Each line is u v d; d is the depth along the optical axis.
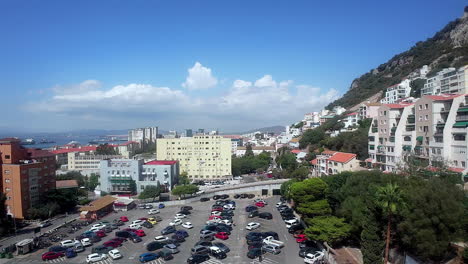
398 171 87.88
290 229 75.69
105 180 140.25
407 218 46.44
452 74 149.00
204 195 121.00
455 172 70.69
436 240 43.50
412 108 98.19
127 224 86.56
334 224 62.19
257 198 121.38
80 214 96.75
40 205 95.38
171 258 61.16
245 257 61.19
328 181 83.12
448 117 79.69
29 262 60.72
